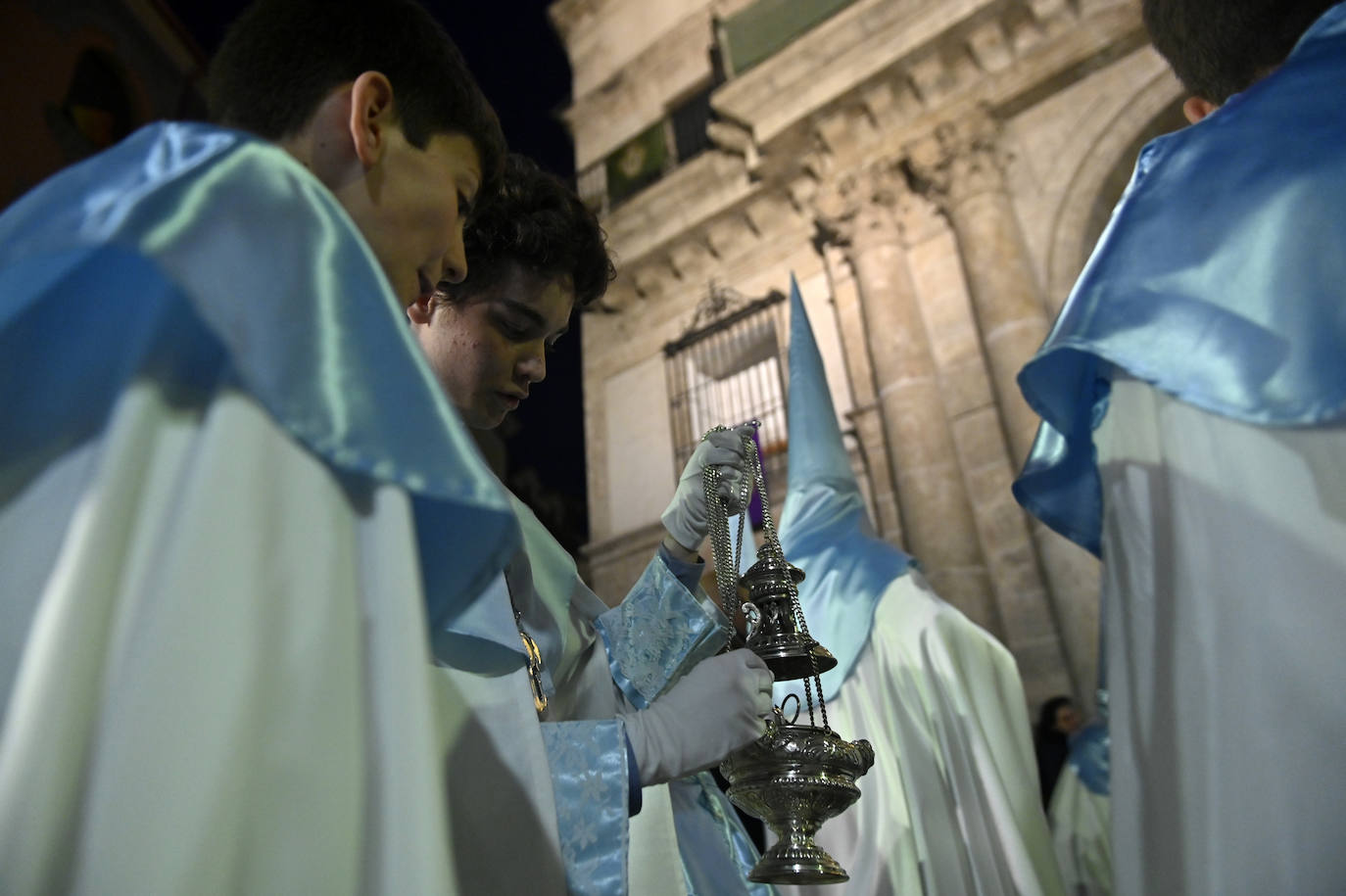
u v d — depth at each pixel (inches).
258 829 20.2
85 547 20.5
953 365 315.9
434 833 21.5
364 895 21.2
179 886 18.5
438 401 27.1
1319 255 36.7
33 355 25.2
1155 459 39.2
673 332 427.5
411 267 38.3
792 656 53.1
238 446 22.7
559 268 68.7
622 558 399.5
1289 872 30.3
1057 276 313.3
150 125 29.1
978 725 111.8
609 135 508.4
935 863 103.7
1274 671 32.4
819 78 372.2
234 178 26.2
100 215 24.0
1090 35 327.0
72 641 19.7
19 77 239.5
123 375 23.6
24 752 18.7
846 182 360.5
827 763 49.2
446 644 35.6
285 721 21.2
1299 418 34.0
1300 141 39.5
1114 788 36.7
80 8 261.7
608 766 42.0
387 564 24.1
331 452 24.0
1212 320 37.9
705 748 46.5
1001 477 292.0
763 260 403.5
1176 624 35.5
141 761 19.3
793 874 47.3
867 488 326.6
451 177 40.4
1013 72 338.6
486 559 28.9
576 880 39.1
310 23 38.1
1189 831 32.8
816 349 152.3
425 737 22.6
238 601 21.0
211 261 23.6
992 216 322.7
